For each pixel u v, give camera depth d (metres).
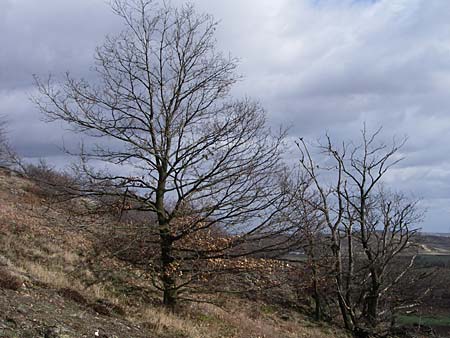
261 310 20.39
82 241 16.50
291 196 12.81
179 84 13.27
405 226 24.45
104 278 13.45
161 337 10.15
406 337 22.33
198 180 12.72
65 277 12.47
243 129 12.85
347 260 20.70
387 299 21.42
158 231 12.84
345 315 20.45
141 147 12.87
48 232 16.44
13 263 12.08
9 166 15.78
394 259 22.08
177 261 12.92
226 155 12.72
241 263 12.85
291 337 16.69
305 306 24.55
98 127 13.11
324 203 16.77
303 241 12.95
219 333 12.56
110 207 13.04
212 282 13.25
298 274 13.72
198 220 12.71
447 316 25.64
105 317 10.11
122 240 12.70
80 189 12.80
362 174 21.64
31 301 9.25
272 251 12.84
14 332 7.40
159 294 14.38
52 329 7.87
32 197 20.11
